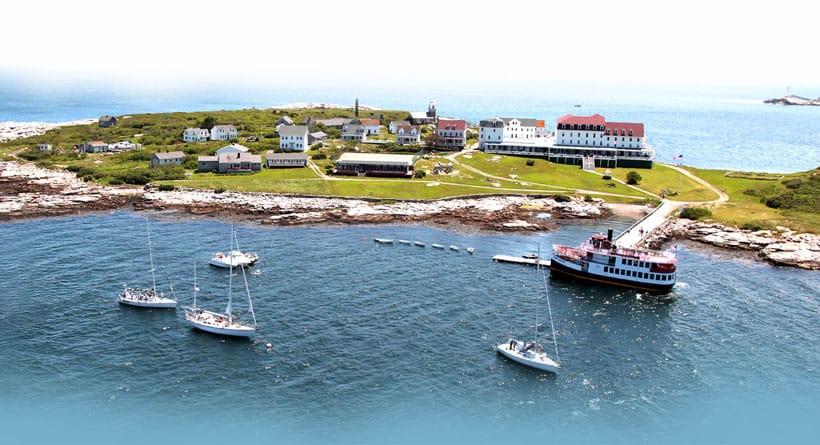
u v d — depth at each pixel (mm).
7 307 110000
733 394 87188
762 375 92250
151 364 92062
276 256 141750
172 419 78625
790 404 84688
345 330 103250
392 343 99125
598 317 112125
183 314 109375
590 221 180125
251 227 166625
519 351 96000
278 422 78438
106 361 92625
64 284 121625
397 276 129750
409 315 109812
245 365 91938
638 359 96562
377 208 184125
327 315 109062
